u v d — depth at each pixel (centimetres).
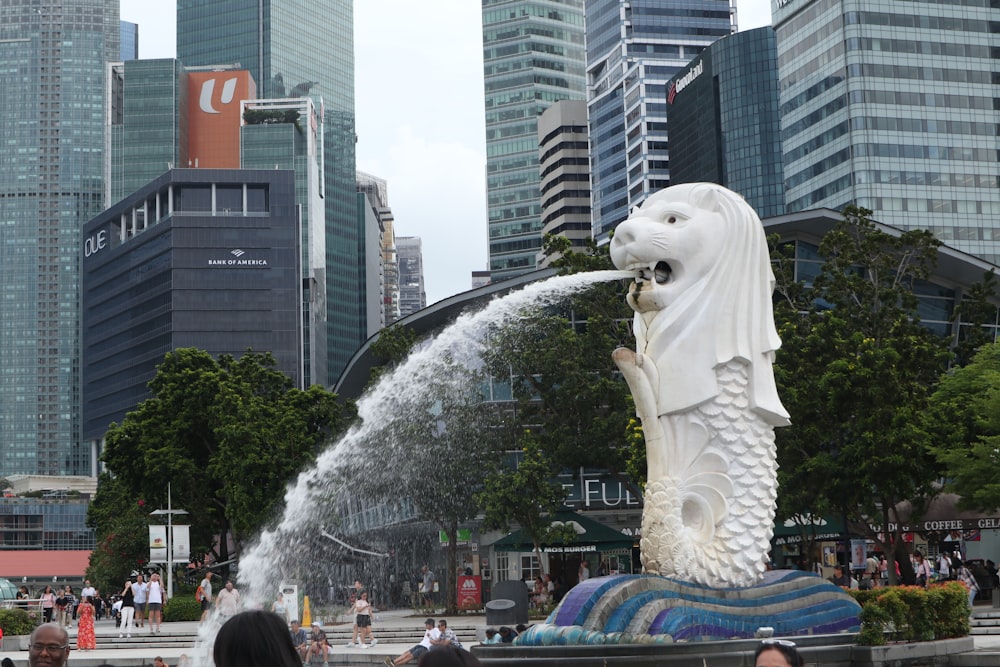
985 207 11088
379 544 4584
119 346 15750
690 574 1819
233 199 15012
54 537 18438
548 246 4359
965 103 11219
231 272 14688
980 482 3272
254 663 466
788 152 11969
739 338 1909
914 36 11212
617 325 4200
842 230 4691
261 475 4428
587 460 4134
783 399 3506
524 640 1730
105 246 16212
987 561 3794
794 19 11869
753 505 1891
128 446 4994
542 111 19975
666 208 1928
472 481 4138
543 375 4134
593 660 1611
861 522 3753
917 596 2000
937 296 5672
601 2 16512
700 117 14175
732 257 1931
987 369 3750
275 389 5247
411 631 3253
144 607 3859
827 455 3409
